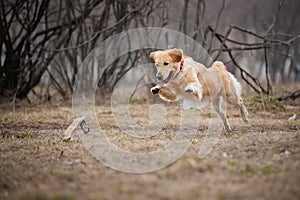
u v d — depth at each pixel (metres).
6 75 16.44
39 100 17.00
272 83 21.94
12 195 6.16
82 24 17.42
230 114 13.58
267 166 7.17
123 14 16.50
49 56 17.03
